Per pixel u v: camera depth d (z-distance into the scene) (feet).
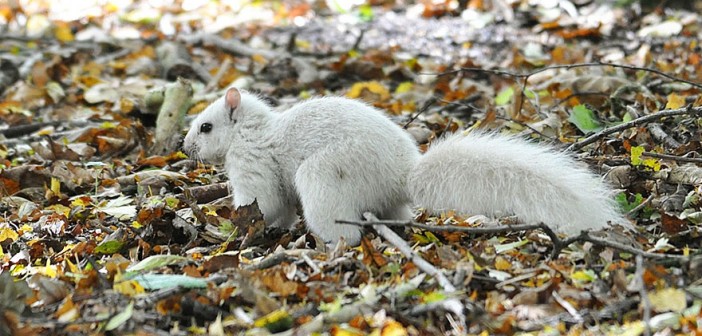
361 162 29.91
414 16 72.18
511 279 25.32
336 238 29.84
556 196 28.25
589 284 24.84
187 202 35.14
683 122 37.83
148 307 24.36
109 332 23.32
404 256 26.94
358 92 53.16
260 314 23.98
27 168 40.65
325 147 30.50
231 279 25.82
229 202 36.14
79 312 24.38
